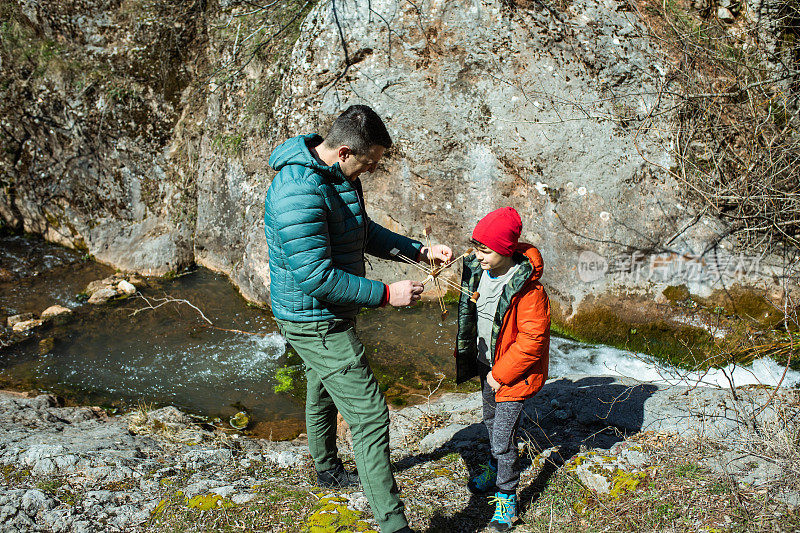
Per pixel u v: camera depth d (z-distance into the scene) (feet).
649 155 19.03
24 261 24.77
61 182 25.35
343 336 8.93
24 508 10.03
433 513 10.02
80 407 16.16
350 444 13.74
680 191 19.01
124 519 9.89
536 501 10.14
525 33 19.40
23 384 17.97
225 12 24.64
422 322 21.02
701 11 20.21
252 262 22.29
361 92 20.86
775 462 9.86
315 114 21.38
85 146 24.84
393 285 8.77
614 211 19.12
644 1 19.93
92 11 24.71
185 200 24.67
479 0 19.51
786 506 8.86
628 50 19.35
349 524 9.46
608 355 19.04
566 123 19.26
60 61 24.71
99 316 21.63
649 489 9.64
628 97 19.27
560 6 19.42
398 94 20.61
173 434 14.44
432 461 12.09
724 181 19.08
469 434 12.96
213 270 24.86
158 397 17.57
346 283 8.42
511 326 8.98
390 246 10.39
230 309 22.33
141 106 24.53
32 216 26.04
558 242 19.77
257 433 15.96
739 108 19.29
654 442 11.05
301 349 9.11
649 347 19.12
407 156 21.02
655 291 19.16
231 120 23.44
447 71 20.08
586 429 12.19
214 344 20.24
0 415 14.75
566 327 20.04
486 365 9.79
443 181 20.86
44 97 24.73
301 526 9.60
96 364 19.06
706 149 19.12
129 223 24.94
